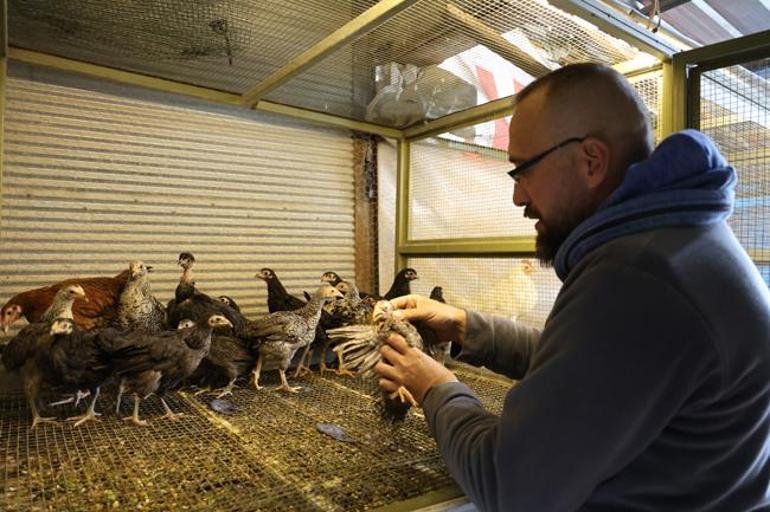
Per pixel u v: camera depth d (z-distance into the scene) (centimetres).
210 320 202
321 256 310
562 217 111
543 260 126
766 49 161
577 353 88
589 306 90
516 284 255
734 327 87
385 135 315
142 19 188
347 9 179
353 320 256
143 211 255
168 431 168
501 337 178
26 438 162
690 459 90
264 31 196
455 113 279
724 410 89
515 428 91
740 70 168
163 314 240
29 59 216
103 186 245
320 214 310
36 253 229
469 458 100
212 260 274
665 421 86
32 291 217
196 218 269
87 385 183
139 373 181
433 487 127
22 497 119
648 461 92
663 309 85
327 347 270
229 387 222
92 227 242
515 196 122
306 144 305
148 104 256
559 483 87
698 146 96
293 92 258
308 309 241
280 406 199
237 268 281
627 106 105
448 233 296
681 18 236
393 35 202
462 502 122
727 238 99
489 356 178
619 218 97
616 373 84
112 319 225
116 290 231
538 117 108
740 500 93
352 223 322
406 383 134
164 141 261
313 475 132
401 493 123
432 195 306
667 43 181
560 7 157
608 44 187
